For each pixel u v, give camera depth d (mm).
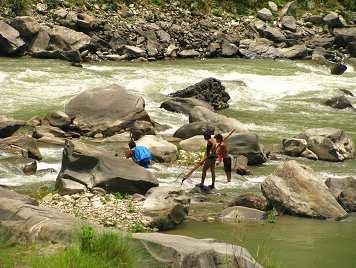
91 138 31516
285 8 66438
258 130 35000
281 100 43094
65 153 22625
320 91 45469
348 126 36812
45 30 50250
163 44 54969
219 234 18953
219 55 56406
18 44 48531
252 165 28250
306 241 18641
